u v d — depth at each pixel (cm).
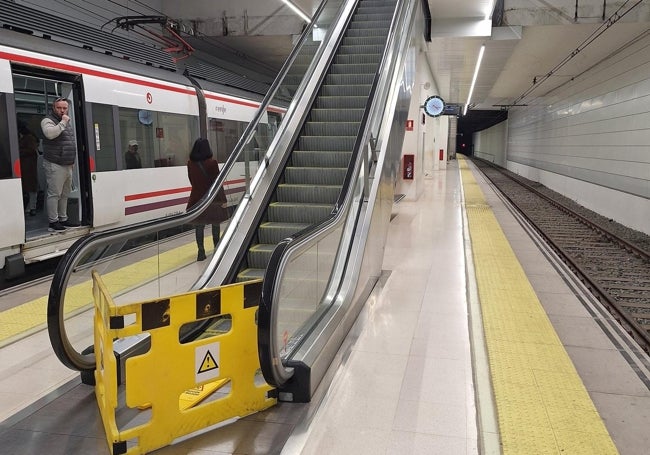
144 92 796
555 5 1102
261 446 263
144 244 476
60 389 326
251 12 1284
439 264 659
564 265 703
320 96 749
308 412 297
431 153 2278
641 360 385
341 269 466
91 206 686
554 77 1817
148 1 1252
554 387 322
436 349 387
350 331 424
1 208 546
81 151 679
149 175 810
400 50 784
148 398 254
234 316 283
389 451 258
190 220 475
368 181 545
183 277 519
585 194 1524
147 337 351
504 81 2034
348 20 917
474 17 1167
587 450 254
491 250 747
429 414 294
